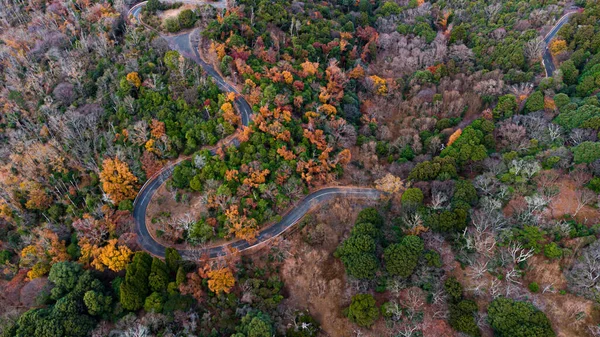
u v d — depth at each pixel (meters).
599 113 124.75
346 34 182.88
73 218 114.25
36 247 105.56
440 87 165.75
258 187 114.88
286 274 103.94
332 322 96.38
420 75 168.50
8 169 124.38
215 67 155.62
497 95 153.62
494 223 101.56
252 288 99.94
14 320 93.31
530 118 134.88
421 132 146.62
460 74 170.25
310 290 101.38
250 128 126.62
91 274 99.31
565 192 110.19
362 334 92.56
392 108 162.12
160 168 125.56
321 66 164.62
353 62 177.62
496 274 97.12
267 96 135.50
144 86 138.12
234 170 115.50
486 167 123.12
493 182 114.56
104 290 97.69
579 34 167.00
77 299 94.44
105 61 150.00
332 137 132.88
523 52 168.25
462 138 130.75
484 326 90.00
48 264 104.44
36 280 99.31
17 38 166.00
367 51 183.88
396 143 141.00
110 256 97.88
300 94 143.50
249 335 88.19
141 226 114.75
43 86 149.38
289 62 157.38
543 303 91.31
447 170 121.81
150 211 117.50
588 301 89.94
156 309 92.50
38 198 117.69
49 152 122.62
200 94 139.12
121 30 170.50
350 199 122.62
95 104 137.88
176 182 118.44
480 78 165.38
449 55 179.88
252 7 174.12
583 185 110.44
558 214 106.19
